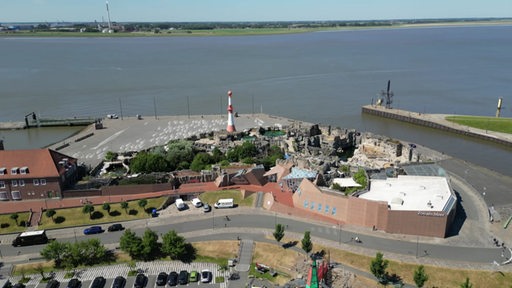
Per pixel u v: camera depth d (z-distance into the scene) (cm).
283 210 16788
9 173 17438
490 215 16738
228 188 18562
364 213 15488
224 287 12825
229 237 15175
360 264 13500
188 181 19175
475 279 12825
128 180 18562
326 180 18700
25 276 13512
